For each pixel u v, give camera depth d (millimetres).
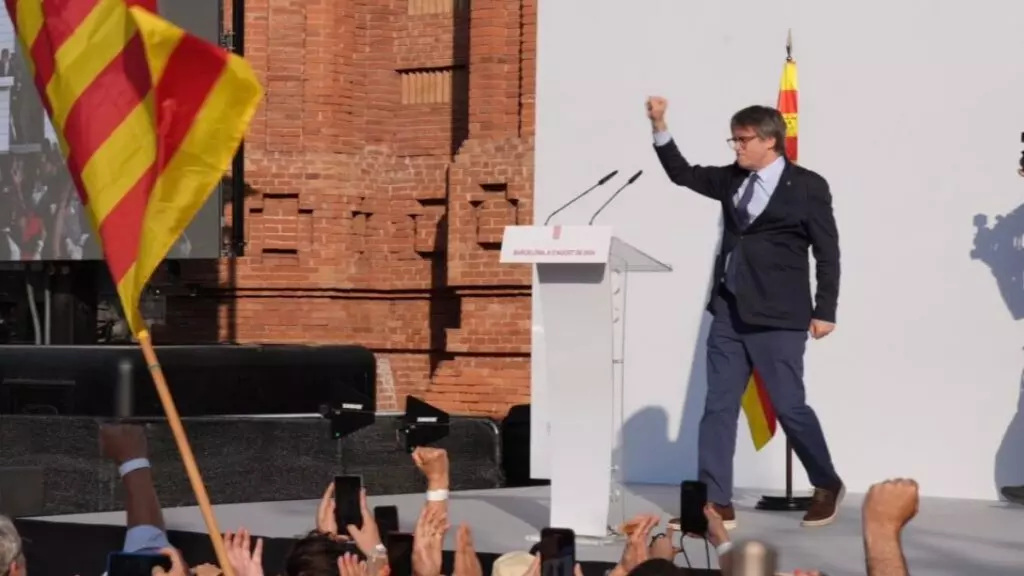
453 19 29062
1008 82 16719
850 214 17438
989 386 16828
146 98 10422
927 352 17109
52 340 26844
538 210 19281
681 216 18438
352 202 29156
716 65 18266
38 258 24906
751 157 13898
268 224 29047
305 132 29109
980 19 16828
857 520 14734
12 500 17656
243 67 10070
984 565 12305
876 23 17328
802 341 13984
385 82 29562
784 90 16469
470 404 27359
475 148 27781
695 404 18359
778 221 13852
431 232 29062
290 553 9625
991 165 16797
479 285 27672
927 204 17094
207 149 10188
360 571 9023
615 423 18750
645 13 18656
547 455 19172
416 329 29281
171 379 20266
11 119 24938
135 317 10141
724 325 14141
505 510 15703
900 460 17234
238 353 21219
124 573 8633
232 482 19422
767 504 15781
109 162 10445
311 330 28969
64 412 20062
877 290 17312
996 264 16781
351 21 29422
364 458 20656
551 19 19203
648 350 18578
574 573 9477
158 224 10164
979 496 16891
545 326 13203
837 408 17531
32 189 24891
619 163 18797
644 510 15781
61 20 10602
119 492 18500
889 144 17250
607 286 12883
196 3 24188
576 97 19062
